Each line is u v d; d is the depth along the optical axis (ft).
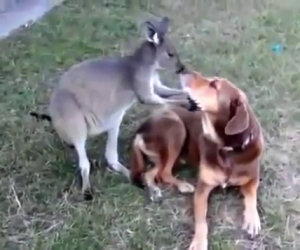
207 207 11.19
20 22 17.02
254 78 14.44
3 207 11.35
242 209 11.27
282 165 12.10
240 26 16.84
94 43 16.01
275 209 11.25
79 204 11.37
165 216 11.17
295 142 12.64
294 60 15.17
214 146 10.70
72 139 11.36
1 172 12.00
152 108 12.68
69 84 11.25
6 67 14.92
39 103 13.75
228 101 10.07
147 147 11.59
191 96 10.27
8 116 13.30
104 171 11.98
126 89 11.37
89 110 11.28
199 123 11.44
